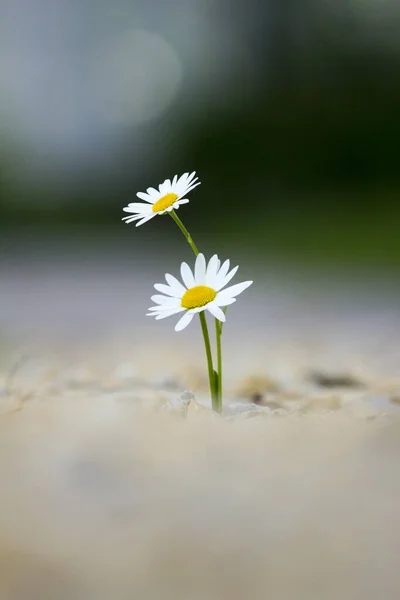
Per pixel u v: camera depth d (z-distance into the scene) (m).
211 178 4.32
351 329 1.31
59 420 0.52
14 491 0.47
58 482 0.48
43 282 2.32
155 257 2.85
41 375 0.73
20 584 0.35
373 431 0.51
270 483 0.48
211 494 0.47
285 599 0.34
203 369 0.81
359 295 1.82
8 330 1.39
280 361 0.89
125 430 0.51
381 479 0.48
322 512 0.44
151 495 0.46
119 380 0.70
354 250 2.70
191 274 0.59
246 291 2.02
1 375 0.75
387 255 2.56
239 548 0.39
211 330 1.37
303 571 0.37
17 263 2.86
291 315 1.57
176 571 0.37
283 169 4.31
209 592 0.35
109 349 1.06
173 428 0.51
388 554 0.38
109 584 0.35
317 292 1.92
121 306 1.76
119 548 0.39
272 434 0.51
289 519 0.43
